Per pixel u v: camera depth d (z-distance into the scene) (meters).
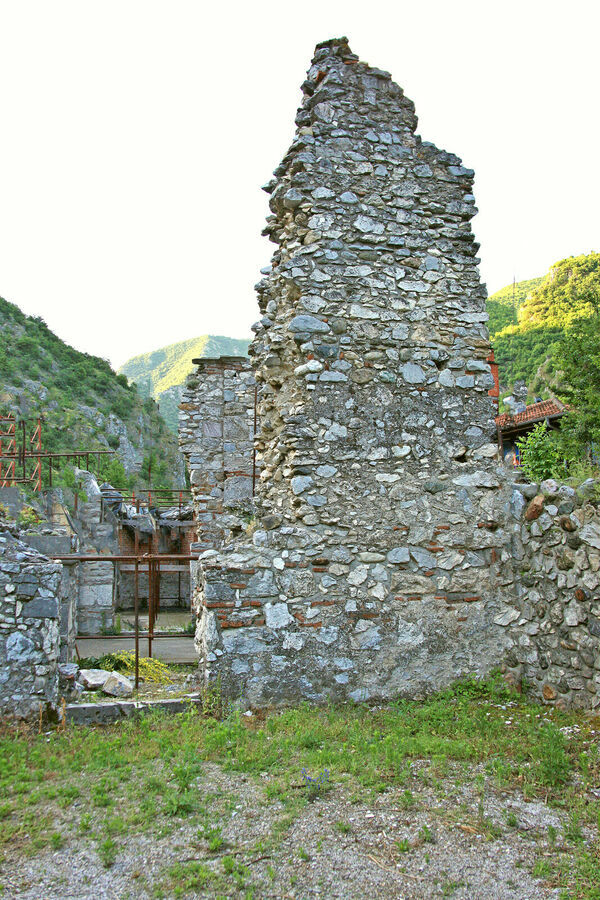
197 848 3.70
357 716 6.20
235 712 6.01
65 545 13.03
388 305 7.39
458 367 7.54
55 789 4.38
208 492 13.23
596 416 16.42
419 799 4.27
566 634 6.34
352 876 3.46
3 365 55.81
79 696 6.32
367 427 7.13
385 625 6.84
